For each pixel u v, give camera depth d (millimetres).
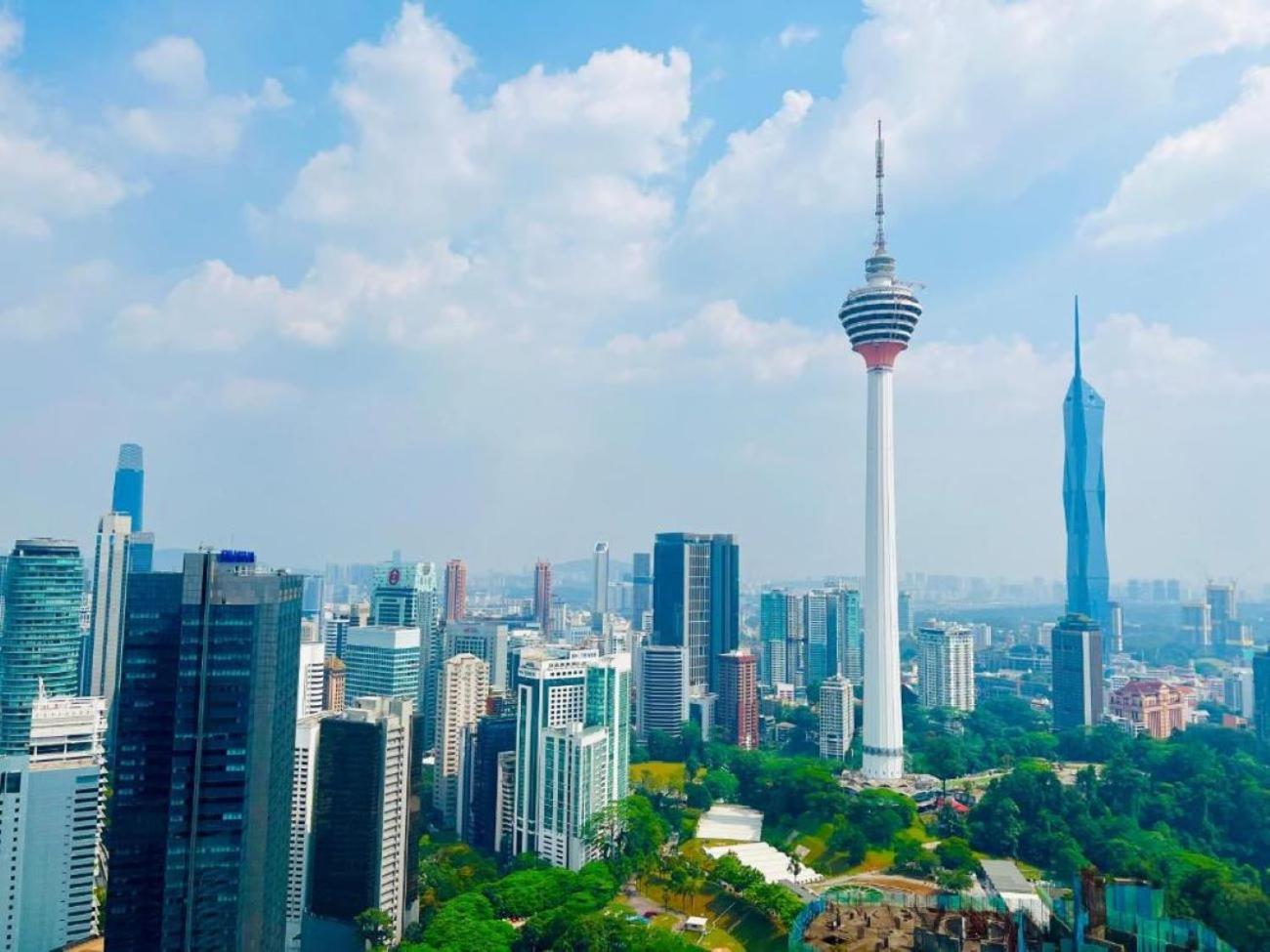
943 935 174625
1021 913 191250
